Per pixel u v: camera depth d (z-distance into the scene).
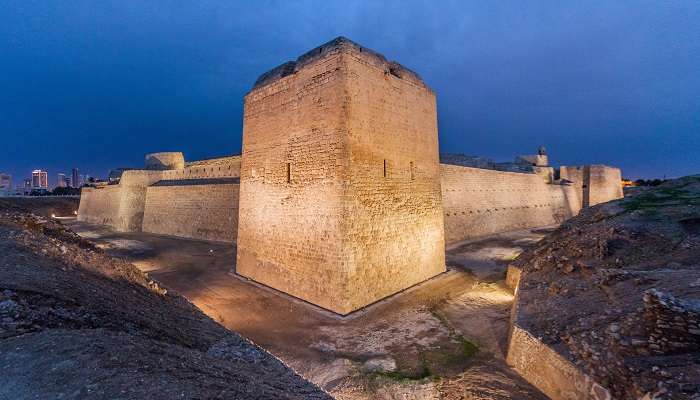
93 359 3.09
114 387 2.70
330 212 10.09
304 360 7.34
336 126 9.95
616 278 7.39
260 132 13.23
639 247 9.47
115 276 6.32
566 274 9.59
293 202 11.51
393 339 8.31
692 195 13.72
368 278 10.59
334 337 8.41
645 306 5.38
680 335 4.82
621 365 4.98
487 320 9.48
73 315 4.02
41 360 2.96
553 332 6.58
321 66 10.53
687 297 5.41
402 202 12.26
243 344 5.86
